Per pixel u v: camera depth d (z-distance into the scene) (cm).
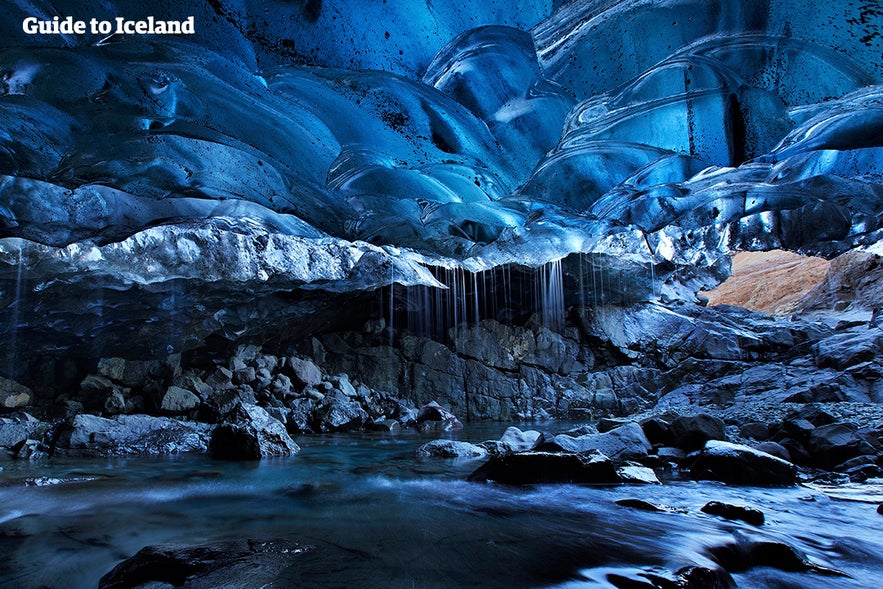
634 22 614
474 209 831
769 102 664
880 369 930
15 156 538
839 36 574
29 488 400
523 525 307
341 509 346
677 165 770
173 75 570
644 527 304
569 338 1204
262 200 745
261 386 879
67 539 279
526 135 749
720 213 862
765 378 1055
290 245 770
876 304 1426
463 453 586
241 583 207
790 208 830
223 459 568
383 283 877
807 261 1934
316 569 227
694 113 693
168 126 598
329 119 680
